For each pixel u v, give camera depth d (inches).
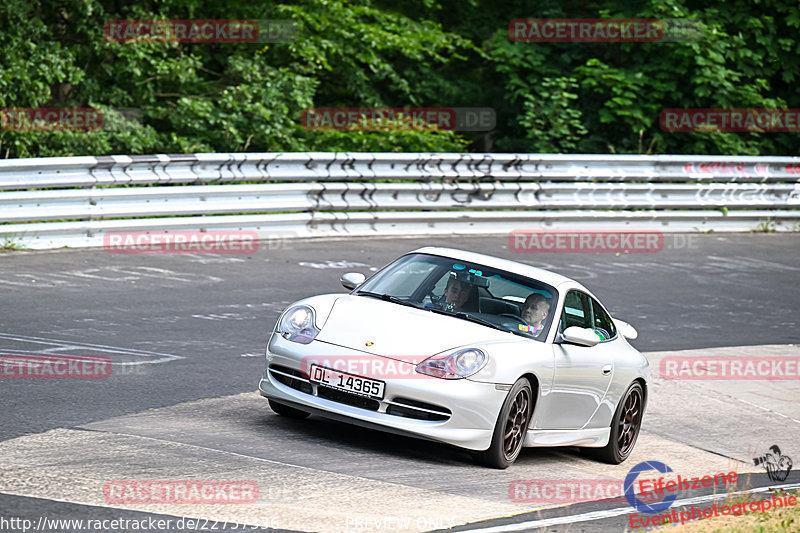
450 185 1536.7
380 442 612.1
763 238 1785.2
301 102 1839.3
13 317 833.5
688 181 1787.6
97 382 666.8
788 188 1860.2
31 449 511.8
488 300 644.1
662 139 2166.6
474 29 2402.8
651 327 1111.6
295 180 1402.6
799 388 952.3
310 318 616.4
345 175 1449.3
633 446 721.0
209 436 570.6
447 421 569.3
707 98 2181.3
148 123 1873.8
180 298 981.8
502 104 2317.9
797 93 2314.2
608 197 1685.5
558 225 1642.5
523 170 1624.0
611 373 675.4
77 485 459.8
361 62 2207.2
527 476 593.6
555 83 2074.3
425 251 691.4
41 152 1563.7
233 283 1077.1
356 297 648.4
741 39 2156.7
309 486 496.4
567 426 647.8
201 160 1293.1
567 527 478.6
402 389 568.7
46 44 1626.5
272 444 569.3
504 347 594.6
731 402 885.8
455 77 2423.7
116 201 1219.2
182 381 698.8
